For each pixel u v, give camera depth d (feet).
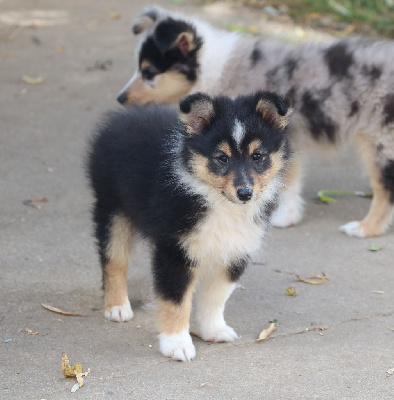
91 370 21.04
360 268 29.09
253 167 21.71
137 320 24.66
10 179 36.19
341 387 20.26
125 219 24.52
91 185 25.26
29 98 46.26
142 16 36.65
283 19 58.70
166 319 22.31
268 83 33.78
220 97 22.29
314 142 33.81
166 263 21.99
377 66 32.12
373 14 57.98
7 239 30.25
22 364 21.25
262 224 22.84
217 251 22.13
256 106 21.91
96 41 55.47
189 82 35.14
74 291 26.40
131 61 51.98
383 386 20.31
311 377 20.79
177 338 22.29
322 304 25.96
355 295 26.66
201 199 21.56
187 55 34.88
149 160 23.06
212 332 23.38
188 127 21.83
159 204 21.93
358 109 32.37
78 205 33.91
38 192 35.06
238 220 22.07
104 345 22.71
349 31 55.93
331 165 40.45
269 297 26.50
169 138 23.03
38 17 60.13
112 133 24.84
